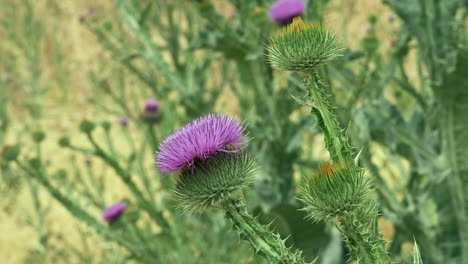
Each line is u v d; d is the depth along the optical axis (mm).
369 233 1270
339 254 3018
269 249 1330
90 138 3936
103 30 4809
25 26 11211
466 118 2904
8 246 6684
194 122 1543
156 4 4645
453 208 3133
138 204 4188
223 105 5098
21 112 10500
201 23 4566
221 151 1446
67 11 13062
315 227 3020
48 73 12203
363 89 3004
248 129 3572
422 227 3125
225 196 1401
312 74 1340
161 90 4504
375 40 2996
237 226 1378
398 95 5125
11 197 5926
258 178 3395
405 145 3240
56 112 11031
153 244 4203
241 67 3584
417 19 3088
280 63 1352
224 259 4137
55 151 9102
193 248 4586
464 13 3109
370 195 1287
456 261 3102
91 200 4660
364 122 3092
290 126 3438
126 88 7504
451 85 2857
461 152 3033
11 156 3863
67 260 5305
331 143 1305
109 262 5000
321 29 1353
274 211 2992
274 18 2805
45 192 7492
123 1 4512
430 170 3148
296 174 4176
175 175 1496
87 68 10969
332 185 1227
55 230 6703
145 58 4414
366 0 8141
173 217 3973
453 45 2984
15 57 10883
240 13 3516
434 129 3225
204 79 4508
